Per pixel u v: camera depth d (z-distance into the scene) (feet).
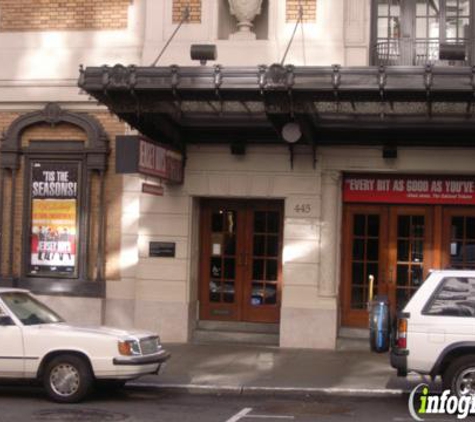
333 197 50.88
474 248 51.65
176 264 52.11
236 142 51.13
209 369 43.80
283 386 39.42
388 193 51.90
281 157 51.19
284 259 51.06
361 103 43.01
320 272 50.72
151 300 52.19
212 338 53.06
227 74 41.45
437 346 33.50
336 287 51.19
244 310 53.93
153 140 48.44
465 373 33.60
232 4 52.06
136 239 52.65
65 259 53.16
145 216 52.39
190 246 52.31
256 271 54.03
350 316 52.54
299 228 50.96
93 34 53.57
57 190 53.36
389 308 36.29
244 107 46.11
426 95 40.47
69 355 35.50
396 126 47.09
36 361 35.42
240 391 39.06
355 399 38.04
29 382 36.86
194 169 52.06
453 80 39.60
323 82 40.42
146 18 52.49
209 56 46.73
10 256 53.78
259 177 51.42
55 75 53.42
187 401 37.24
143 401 36.91
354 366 45.01
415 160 49.90
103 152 52.60
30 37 54.08
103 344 35.22
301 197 50.98
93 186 53.21
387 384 40.11
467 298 33.76
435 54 50.88
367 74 40.14
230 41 51.47
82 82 42.39
